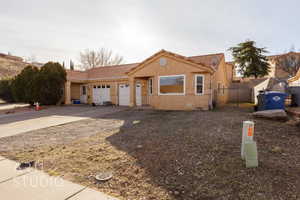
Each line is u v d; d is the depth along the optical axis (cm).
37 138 570
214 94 1280
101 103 1819
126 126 711
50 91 1627
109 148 448
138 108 1281
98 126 736
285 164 317
